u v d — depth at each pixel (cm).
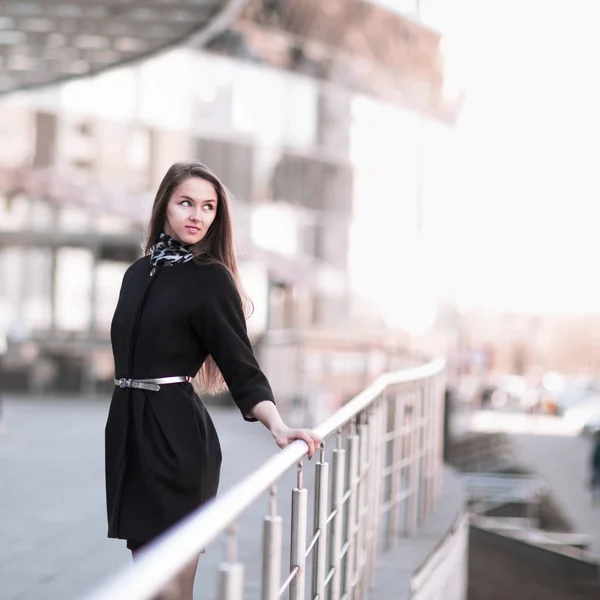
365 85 3544
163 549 152
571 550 1405
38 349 2041
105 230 2488
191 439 288
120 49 1419
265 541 221
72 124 2714
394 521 615
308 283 2811
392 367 1420
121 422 292
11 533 676
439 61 3750
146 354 290
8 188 2364
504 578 1312
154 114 2853
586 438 3334
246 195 3103
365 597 496
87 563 588
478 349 4253
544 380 5681
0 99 1680
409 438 669
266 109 3162
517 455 2664
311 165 3350
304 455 283
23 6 1273
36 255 2341
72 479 941
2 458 1094
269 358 1535
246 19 2864
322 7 3094
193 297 291
